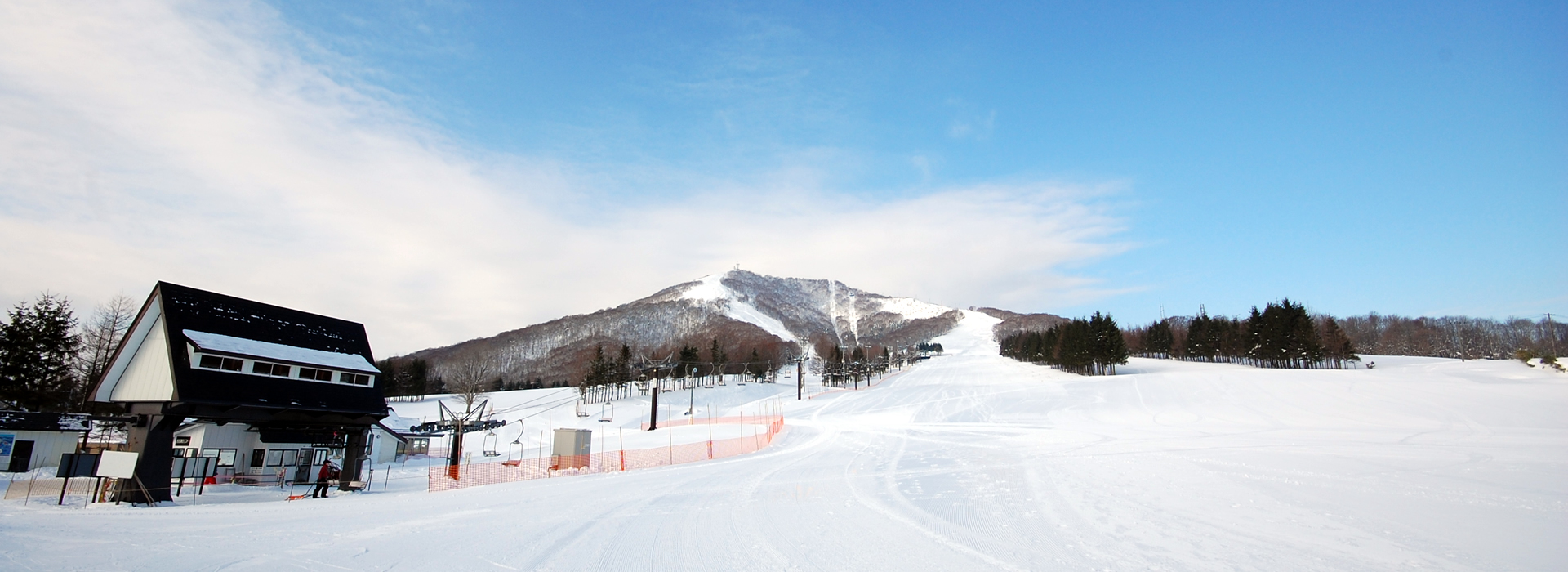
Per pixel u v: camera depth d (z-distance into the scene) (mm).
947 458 29219
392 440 44188
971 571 9594
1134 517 13594
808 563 10312
